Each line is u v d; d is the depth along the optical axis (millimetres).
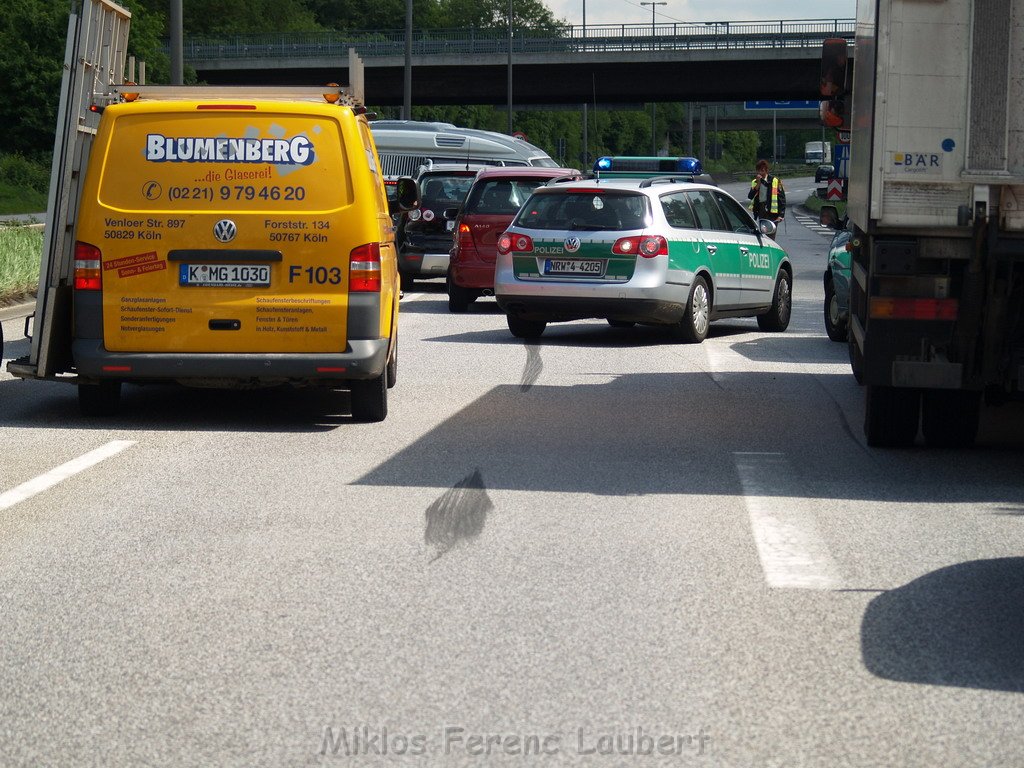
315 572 6230
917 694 4703
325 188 10125
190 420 10609
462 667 4957
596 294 15586
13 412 10906
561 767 4078
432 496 7855
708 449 9445
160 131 10078
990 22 8117
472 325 18547
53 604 5738
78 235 10094
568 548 6680
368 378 10297
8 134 77625
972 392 9289
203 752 4191
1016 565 6402
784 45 77438
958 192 8242
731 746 4238
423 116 112062
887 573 6250
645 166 30500
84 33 10344
